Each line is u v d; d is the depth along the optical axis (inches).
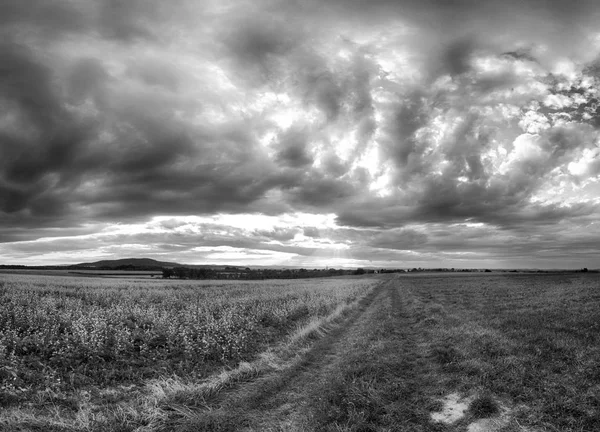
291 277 5418.3
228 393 356.8
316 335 649.0
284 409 311.4
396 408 302.0
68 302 877.8
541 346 438.6
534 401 290.5
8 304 734.5
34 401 309.6
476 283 2252.7
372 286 2348.7
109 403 327.9
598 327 526.6
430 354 472.7
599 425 247.3
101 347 464.4
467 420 275.7
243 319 709.3
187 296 1242.6
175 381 366.3
